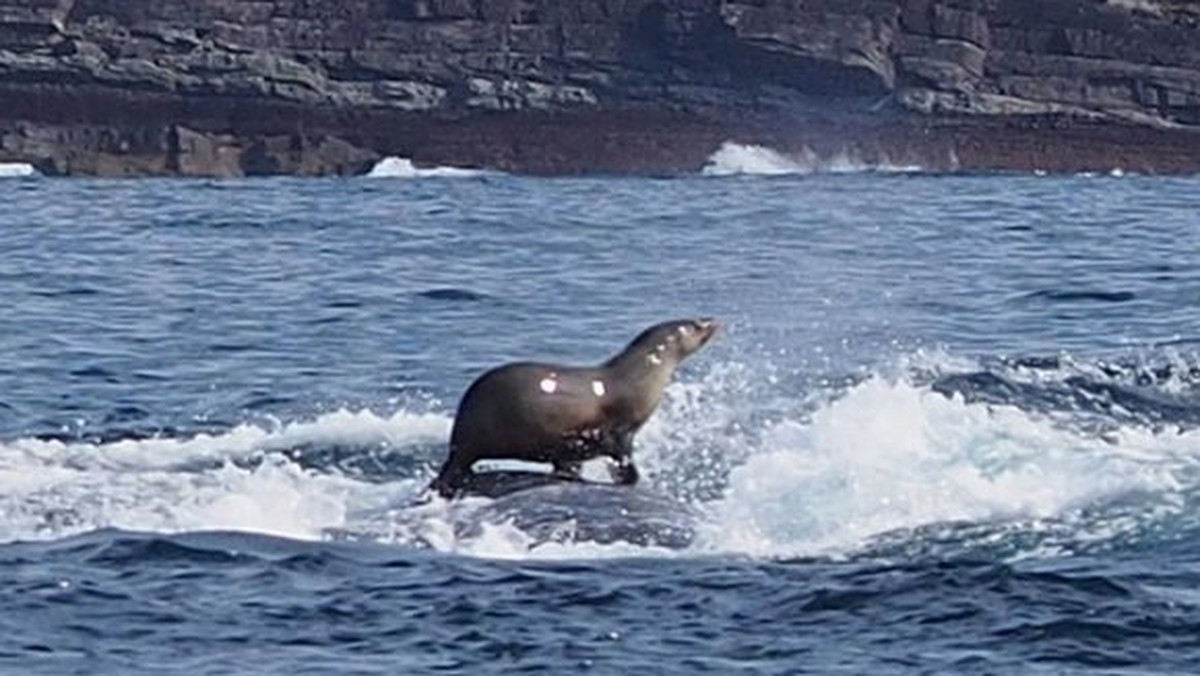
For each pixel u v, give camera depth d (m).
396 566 30.83
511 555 31.73
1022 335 56.72
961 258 78.25
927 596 28.78
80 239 89.75
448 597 29.17
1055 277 71.19
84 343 56.81
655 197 124.38
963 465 35.75
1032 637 27.19
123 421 44.75
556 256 79.75
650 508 34.09
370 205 114.44
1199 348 52.81
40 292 68.88
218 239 89.44
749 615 28.30
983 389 43.91
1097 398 43.16
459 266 76.12
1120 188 139.50
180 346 56.12
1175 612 28.03
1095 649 26.72
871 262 76.62
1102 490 34.34
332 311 63.16
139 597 29.12
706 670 26.08
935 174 182.00
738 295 66.12
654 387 37.06
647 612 28.45
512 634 27.52
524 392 36.38
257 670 26.11
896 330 57.38
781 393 44.06
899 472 35.34
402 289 68.81
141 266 77.06
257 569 30.50
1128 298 65.12
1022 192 131.88
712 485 35.91
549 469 36.69
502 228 94.81
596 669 26.11
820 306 63.25
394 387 48.78
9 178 178.62
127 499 34.97
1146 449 37.19
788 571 30.39
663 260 77.81
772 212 106.69
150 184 154.25
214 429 43.25
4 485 36.03
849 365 48.31
